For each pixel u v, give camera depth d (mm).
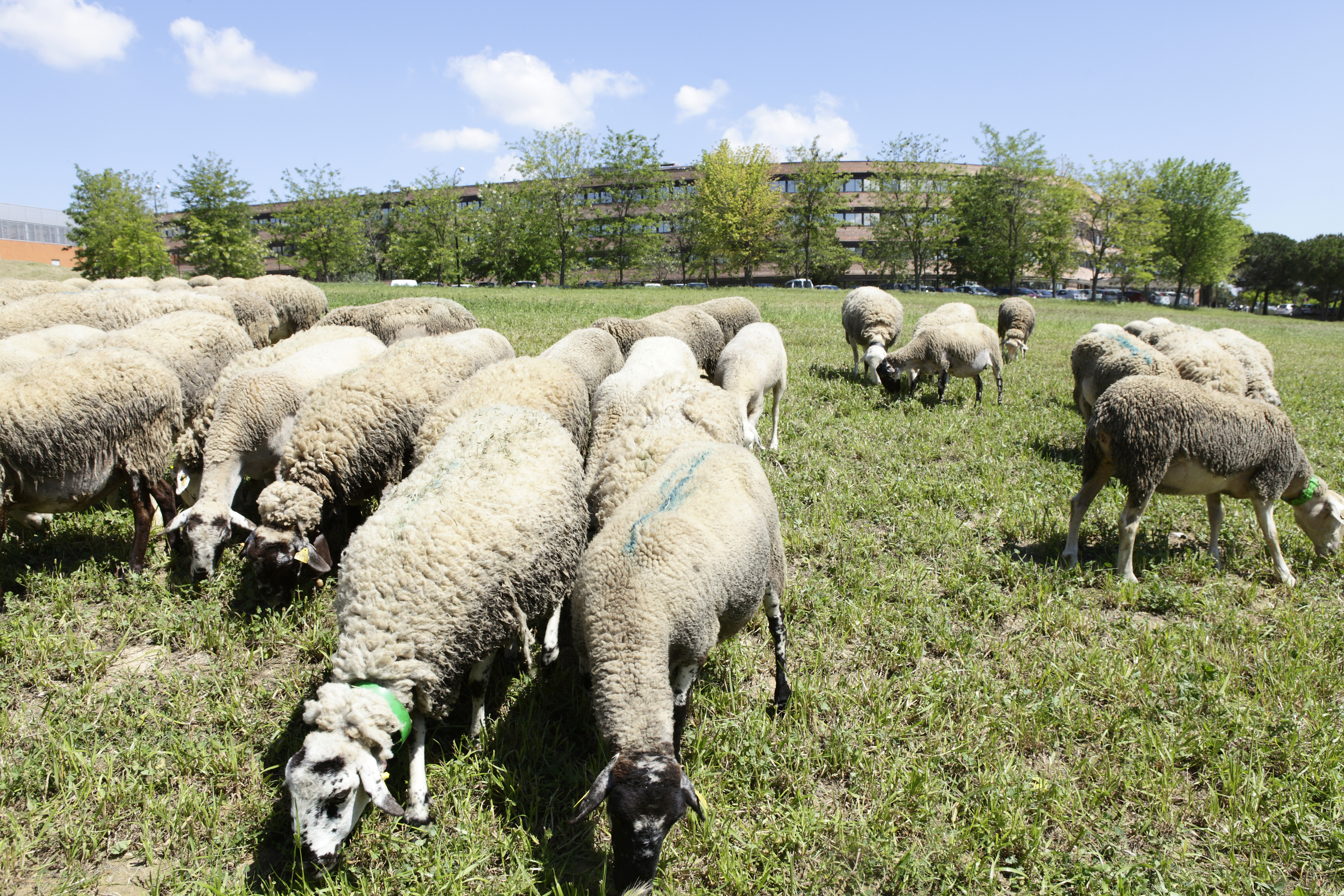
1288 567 6215
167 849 3377
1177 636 5020
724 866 3316
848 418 10375
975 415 10797
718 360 9977
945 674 4629
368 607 3814
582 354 8375
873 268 71438
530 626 4359
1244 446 5672
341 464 5797
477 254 68500
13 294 11570
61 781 3674
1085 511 6188
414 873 3320
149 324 7562
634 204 68375
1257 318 48938
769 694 4551
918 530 6629
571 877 3373
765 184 65562
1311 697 4363
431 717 3941
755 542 4082
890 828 3523
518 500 4270
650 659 3502
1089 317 33719
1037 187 62906
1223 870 3350
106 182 50781
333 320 11172
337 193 66062
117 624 5004
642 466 4902
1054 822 3646
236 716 4117
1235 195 68375
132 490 5824
